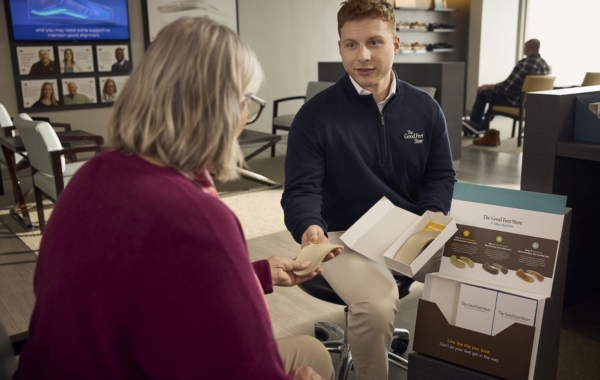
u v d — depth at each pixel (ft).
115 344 2.48
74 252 2.48
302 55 24.12
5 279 9.91
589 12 28.99
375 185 6.10
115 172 2.61
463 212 4.83
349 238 5.50
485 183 16.11
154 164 2.66
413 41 28.76
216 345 2.50
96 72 19.80
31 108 18.85
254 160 20.07
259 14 22.65
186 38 2.66
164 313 2.45
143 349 2.49
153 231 2.46
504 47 31.17
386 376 5.41
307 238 5.42
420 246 4.96
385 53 5.79
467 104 31.37
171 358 2.50
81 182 2.65
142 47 20.62
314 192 5.94
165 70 2.63
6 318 8.44
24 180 17.38
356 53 5.78
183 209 2.51
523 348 4.38
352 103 6.05
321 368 4.24
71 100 19.51
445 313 4.74
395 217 5.54
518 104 21.98
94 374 2.50
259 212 13.61
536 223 4.50
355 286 5.42
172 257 2.45
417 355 4.86
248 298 2.59
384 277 5.52
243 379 2.56
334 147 6.02
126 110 2.68
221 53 2.68
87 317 2.44
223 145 2.76
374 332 5.27
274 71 23.48
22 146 12.06
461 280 4.66
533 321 4.35
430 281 4.79
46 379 2.58
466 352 4.63
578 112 6.61
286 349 4.26
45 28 18.61
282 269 4.41
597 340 7.12
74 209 2.57
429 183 6.40
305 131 6.04
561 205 4.42
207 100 2.65
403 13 28.09
